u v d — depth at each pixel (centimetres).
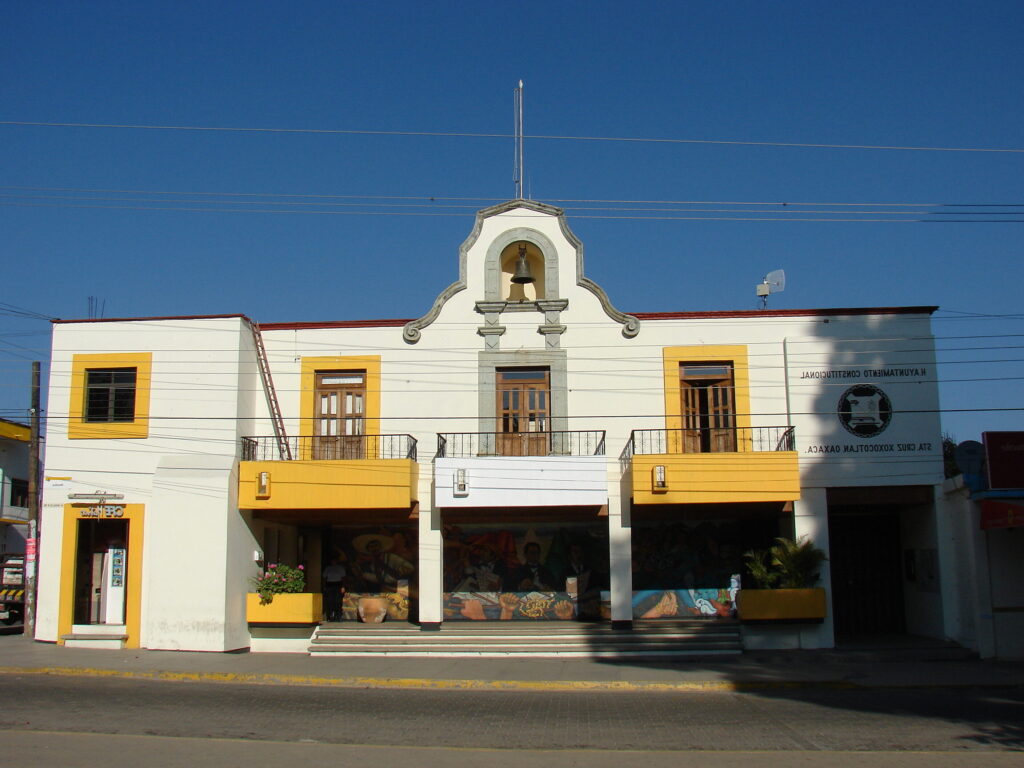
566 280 2286
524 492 2098
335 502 2097
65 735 1176
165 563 2075
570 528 2369
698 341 2252
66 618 2158
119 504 2161
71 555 2173
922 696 1600
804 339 2236
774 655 2047
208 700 1487
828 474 2178
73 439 2197
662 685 1709
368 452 2239
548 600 2342
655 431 2214
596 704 1503
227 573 2061
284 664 1944
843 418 2200
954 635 2134
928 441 2192
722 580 2339
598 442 2222
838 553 2406
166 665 1880
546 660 2009
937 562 2178
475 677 1786
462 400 2255
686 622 2220
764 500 2080
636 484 2094
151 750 1094
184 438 2161
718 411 2242
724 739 1210
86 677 1773
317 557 2420
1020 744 1180
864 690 1684
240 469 2134
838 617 2372
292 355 2298
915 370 2217
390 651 2066
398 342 2284
